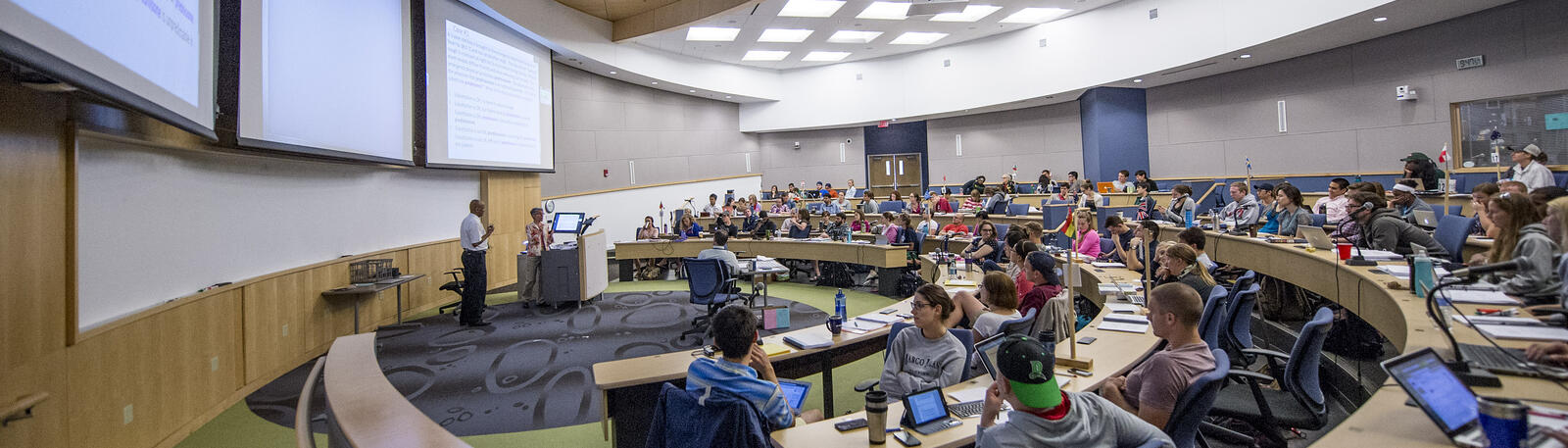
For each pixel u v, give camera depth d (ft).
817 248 29.96
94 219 10.87
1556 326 7.93
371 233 22.18
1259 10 30.17
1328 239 16.14
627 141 45.52
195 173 14.02
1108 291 14.48
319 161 18.81
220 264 14.78
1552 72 25.35
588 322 22.29
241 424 13.21
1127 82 39.50
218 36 12.07
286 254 17.56
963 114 48.06
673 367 10.43
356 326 19.49
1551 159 25.67
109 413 10.47
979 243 23.08
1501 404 4.08
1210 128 39.34
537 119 32.45
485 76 28.07
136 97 7.94
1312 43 31.53
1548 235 10.31
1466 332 8.04
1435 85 29.22
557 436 12.08
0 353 8.02
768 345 11.47
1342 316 14.98
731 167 54.60
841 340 11.57
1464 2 26.05
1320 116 34.06
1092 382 8.39
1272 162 36.29
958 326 13.05
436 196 26.61
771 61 49.29
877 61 49.78
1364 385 12.42
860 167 56.90
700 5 34.01
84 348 9.91
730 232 33.22
